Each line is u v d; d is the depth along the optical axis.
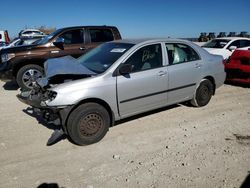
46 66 4.93
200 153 4.10
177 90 5.54
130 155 4.08
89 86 4.31
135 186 3.32
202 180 3.42
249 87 8.51
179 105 6.40
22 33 28.84
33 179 3.50
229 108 6.26
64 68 4.51
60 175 3.58
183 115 5.75
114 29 9.23
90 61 5.13
